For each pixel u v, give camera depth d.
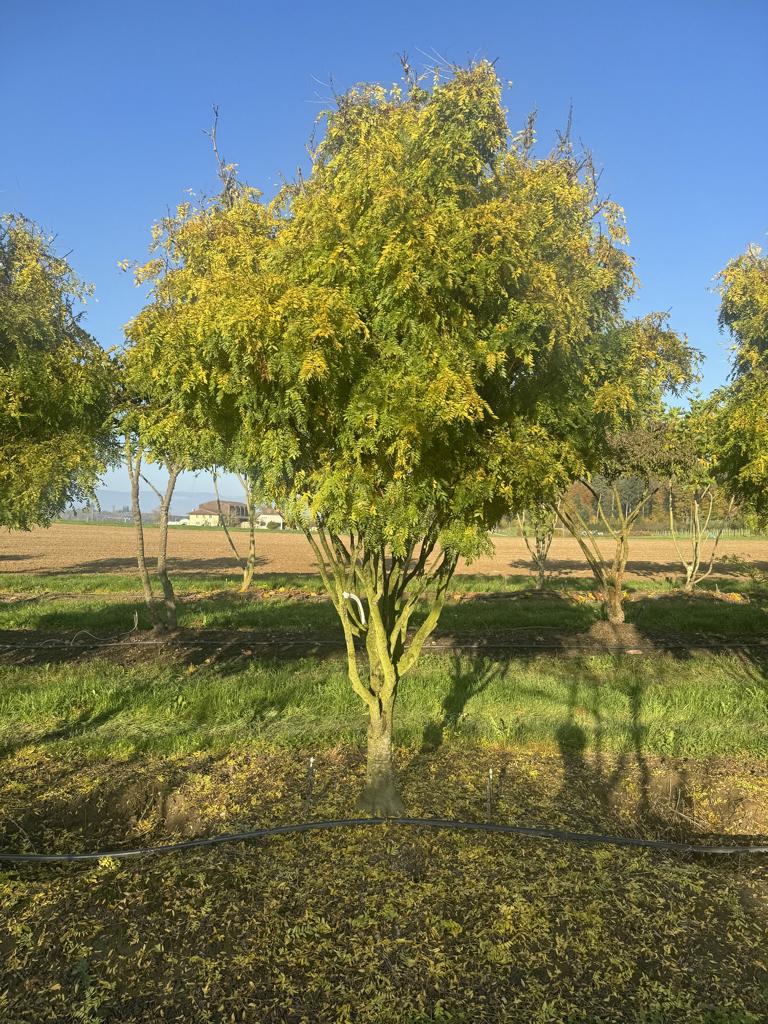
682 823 5.23
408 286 3.54
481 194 4.29
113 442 6.71
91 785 5.42
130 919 3.70
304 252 3.91
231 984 3.21
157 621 12.06
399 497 3.64
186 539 51.41
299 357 3.45
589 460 5.18
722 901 3.95
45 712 7.18
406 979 3.25
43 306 5.95
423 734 6.64
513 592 18.92
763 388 5.75
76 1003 3.09
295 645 10.95
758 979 3.29
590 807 5.22
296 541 49.97
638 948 3.49
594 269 4.61
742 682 8.66
